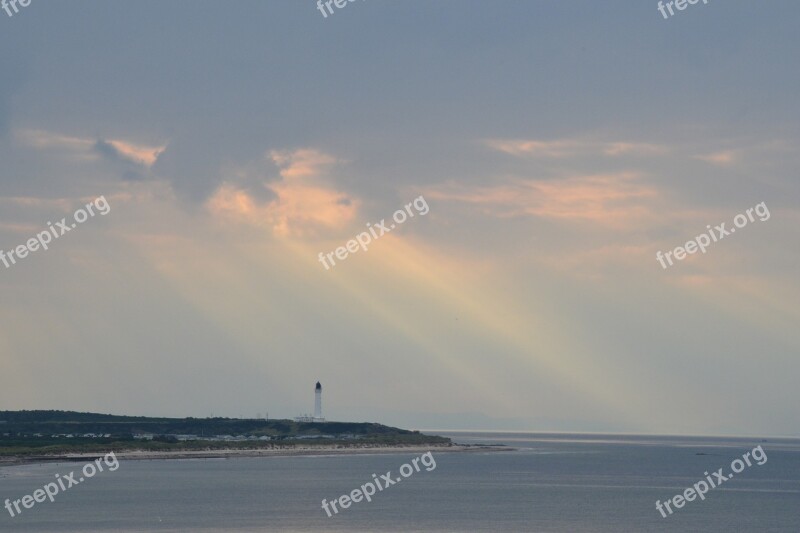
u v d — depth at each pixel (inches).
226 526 4419.3
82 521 4549.7
